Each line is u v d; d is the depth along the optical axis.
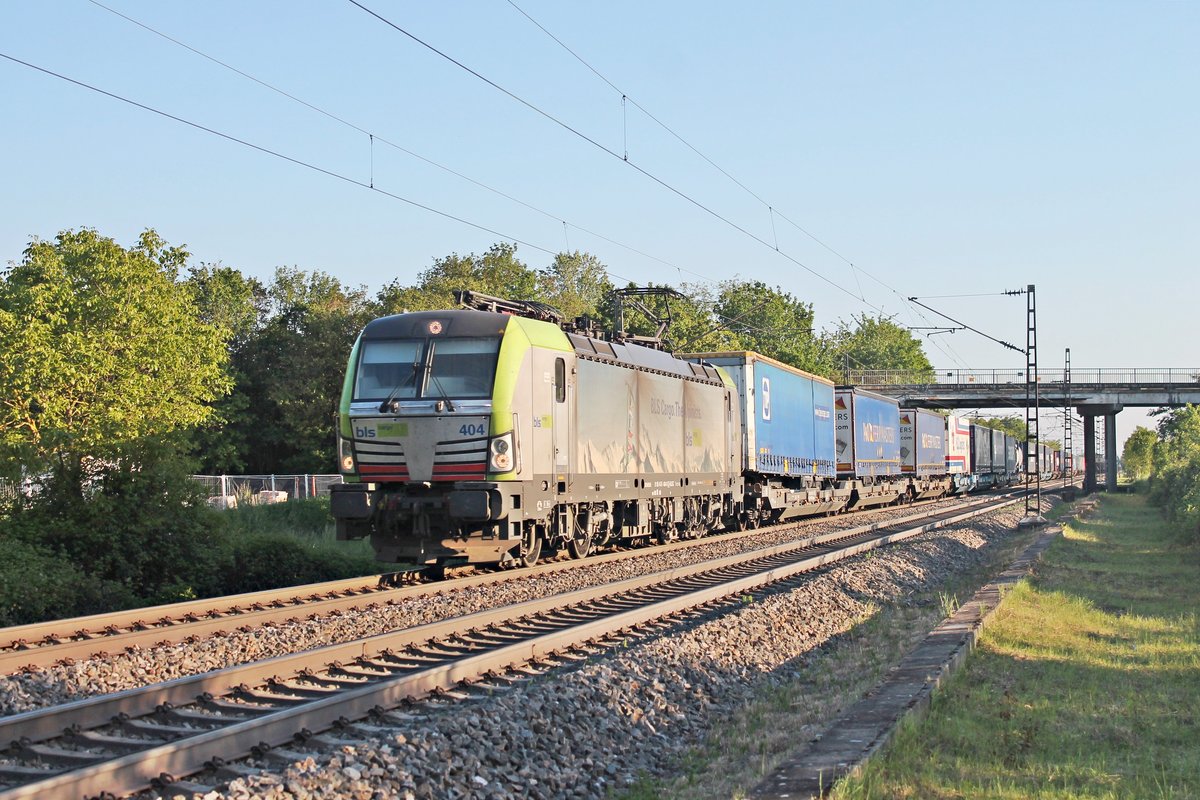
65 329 28.00
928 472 53.44
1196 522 28.05
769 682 11.18
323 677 9.73
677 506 24.38
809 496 35.88
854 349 117.94
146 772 6.64
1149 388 67.62
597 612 14.18
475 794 6.97
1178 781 7.63
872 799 6.79
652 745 8.68
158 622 12.99
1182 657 12.25
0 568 13.98
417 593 15.54
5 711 8.92
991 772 7.65
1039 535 30.36
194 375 30.56
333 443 55.34
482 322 17.36
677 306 67.88
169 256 32.91
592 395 19.73
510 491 16.72
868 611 15.89
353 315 56.50
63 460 16.36
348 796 6.54
